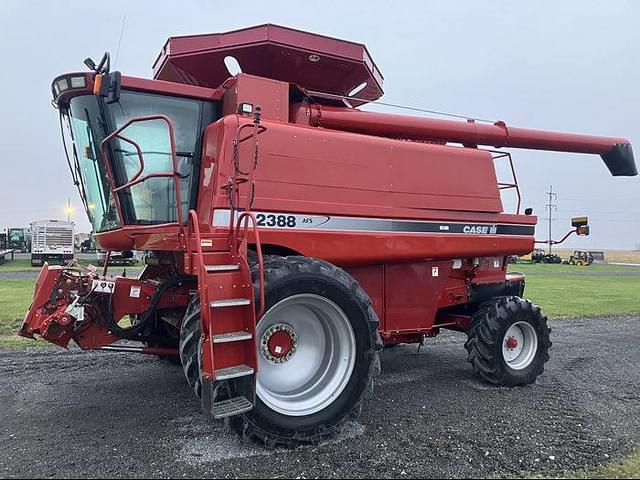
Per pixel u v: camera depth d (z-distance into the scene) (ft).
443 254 18.07
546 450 12.34
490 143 22.20
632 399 16.89
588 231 21.47
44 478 10.58
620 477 10.87
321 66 18.02
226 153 14.03
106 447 12.27
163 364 20.84
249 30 16.78
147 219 15.47
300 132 15.31
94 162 15.83
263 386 13.10
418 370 20.90
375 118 19.01
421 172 17.63
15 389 17.22
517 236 20.38
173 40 17.39
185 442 12.64
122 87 14.93
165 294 15.43
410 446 12.59
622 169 25.76
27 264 110.01
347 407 13.28
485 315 18.74
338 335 13.78
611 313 41.14
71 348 23.82
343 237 15.74
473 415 15.02
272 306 12.41
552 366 22.06
